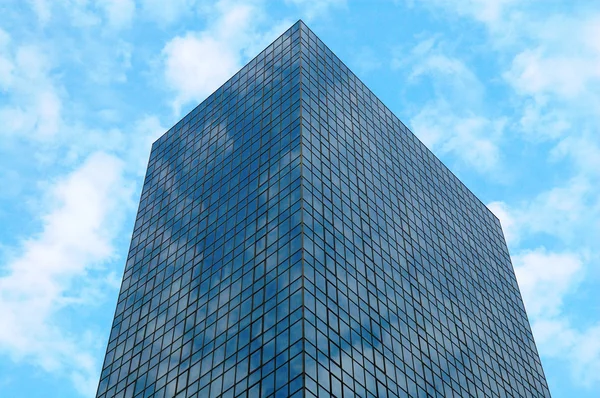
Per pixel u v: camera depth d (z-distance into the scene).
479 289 108.00
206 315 79.88
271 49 111.56
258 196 87.75
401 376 75.56
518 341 108.88
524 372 103.88
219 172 100.00
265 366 66.94
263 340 69.56
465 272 107.25
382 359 74.38
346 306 74.50
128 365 85.75
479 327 100.19
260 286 75.75
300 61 101.62
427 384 79.25
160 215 105.56
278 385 64.12
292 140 89.69
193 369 75.12
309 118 93.00
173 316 85.12
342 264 78.81
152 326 87.38
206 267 86.75
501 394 93.69
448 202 117.06
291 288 71.69
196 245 92.00
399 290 86.56
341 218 84.69
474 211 124.94
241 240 84.44
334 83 104.88
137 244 104.94
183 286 88.00
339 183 89.19
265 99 102.69
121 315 95.06
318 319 69.19
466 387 86.69
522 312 117.38
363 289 79.44
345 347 70.00
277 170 88.19
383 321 79.06
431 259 99.50
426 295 91.94
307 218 78.62
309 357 64.62
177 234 97.88
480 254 116.38
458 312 97.38
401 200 102.00
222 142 105.00
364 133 103.88
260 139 96.50
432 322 89.00
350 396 66.06
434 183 116.38
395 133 113.94
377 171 100.56
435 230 106.38
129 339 89.50
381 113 113.69
